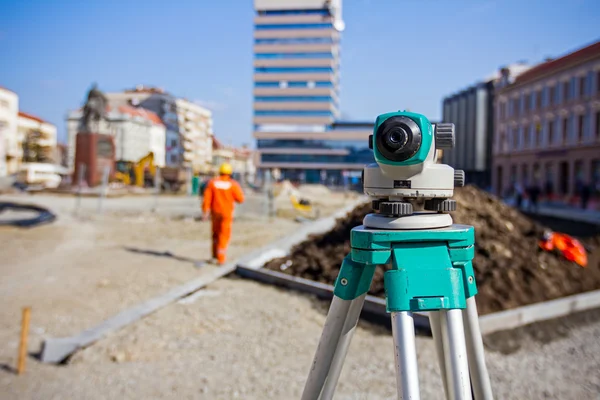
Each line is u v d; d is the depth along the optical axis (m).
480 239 7.15
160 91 59.44
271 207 19.92
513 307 5.91
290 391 3.71
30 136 74.94
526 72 50.06
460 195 8.32
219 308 5.91
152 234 13.30
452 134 1.77
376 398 3.61
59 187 35.22
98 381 3.87
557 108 44.22
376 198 1.87
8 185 37.97
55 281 7.34
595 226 19.78
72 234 12.95
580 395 3.75
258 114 107.31
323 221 13.24
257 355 4.46
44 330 5.19
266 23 106.50
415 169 1.73
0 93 66.44
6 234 12.58
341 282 1.78
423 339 4.85
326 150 104.75
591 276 7.16
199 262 8.84
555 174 44.53
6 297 6.45
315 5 104.56
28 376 3.98
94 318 5.61
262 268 7.72
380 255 1.66
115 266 8.52
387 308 1.58
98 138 36.28
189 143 43.34
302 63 105.50
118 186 36.44
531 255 7.12
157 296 6.29
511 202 42.59
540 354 4.62
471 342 1.76
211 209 8.64
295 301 6.31
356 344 4.79
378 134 1.71
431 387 3.78
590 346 4.79
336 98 116.25
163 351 4.51
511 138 52.53
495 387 3.88
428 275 1.58
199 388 3.75
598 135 39.06
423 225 1.67
